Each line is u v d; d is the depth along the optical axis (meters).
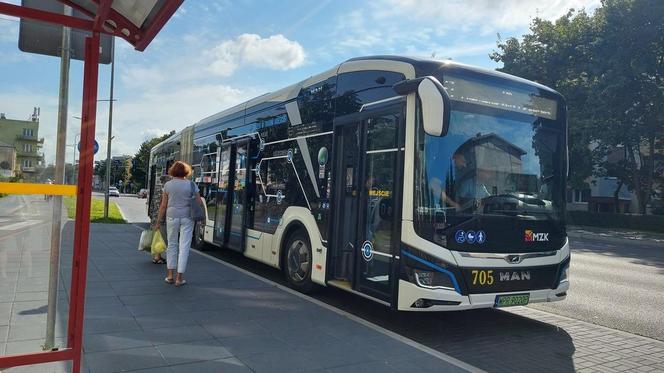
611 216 32.31
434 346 5.88
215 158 12.06
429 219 5.61
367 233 6.44
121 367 4.26
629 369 5.23
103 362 4.35
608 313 7.87
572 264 13.92
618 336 6.46
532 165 6.46
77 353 3.50
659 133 30.25
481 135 6.10
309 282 7.78
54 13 3.31
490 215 5.93
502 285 5.87
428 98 5.28
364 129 6.69
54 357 3.45
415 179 5.70
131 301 6.54
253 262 11.52
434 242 5.59
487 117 6.20
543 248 6.32
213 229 11.73
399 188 5.89
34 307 4.08
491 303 5.79
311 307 6.60
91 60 3.44
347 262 6.88
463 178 5.87
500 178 6.15
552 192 6.61
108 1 3.01
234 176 10.83
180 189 7.75
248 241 9.79
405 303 5.68
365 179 6.60
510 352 5.71
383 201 6.20
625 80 28.55
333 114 7.37
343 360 4.72
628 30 28.80
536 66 35.16
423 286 5.55
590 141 32.38
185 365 4.39
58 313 5.60
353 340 5.31
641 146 36.00
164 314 5.98
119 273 8.40
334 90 7.42
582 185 35.66
